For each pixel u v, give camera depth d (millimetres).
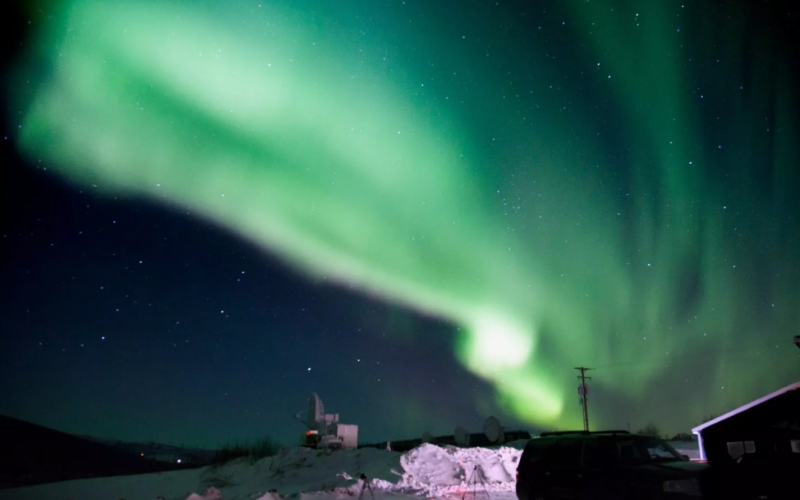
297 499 17125
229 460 35906
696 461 10484
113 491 28219
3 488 29125
